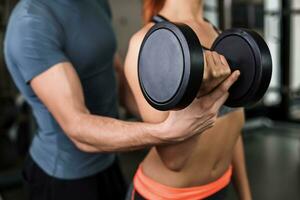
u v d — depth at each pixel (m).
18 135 3.71
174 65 0.57
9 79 3.87
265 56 0.66
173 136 0.68
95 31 1.12
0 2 3.57
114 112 1.24
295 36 4.85
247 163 3.53
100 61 1.13
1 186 2.99
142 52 0.64
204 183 0.88
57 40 0.99
